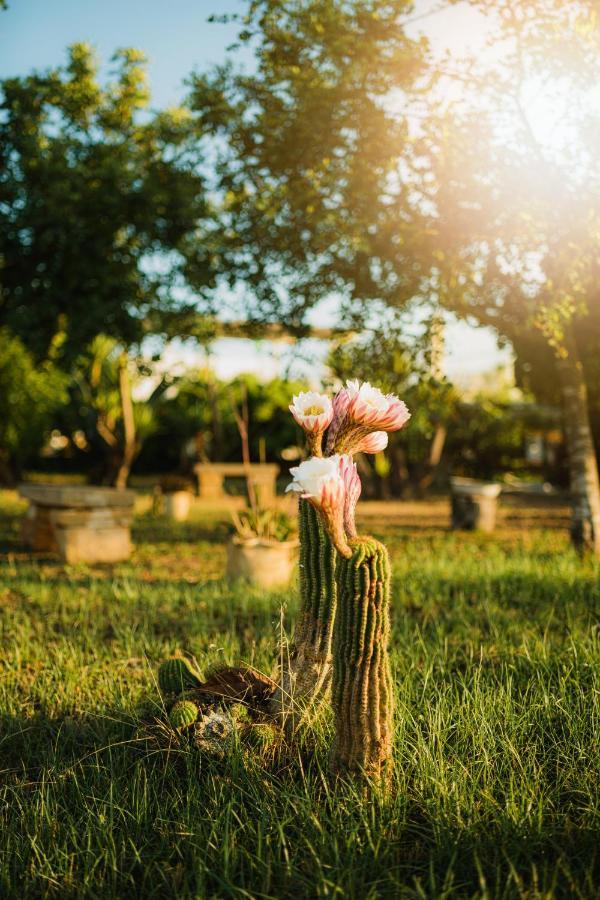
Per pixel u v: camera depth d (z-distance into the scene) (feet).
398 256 33.65
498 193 27.86
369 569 10.27
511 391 103.81
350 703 10.66
